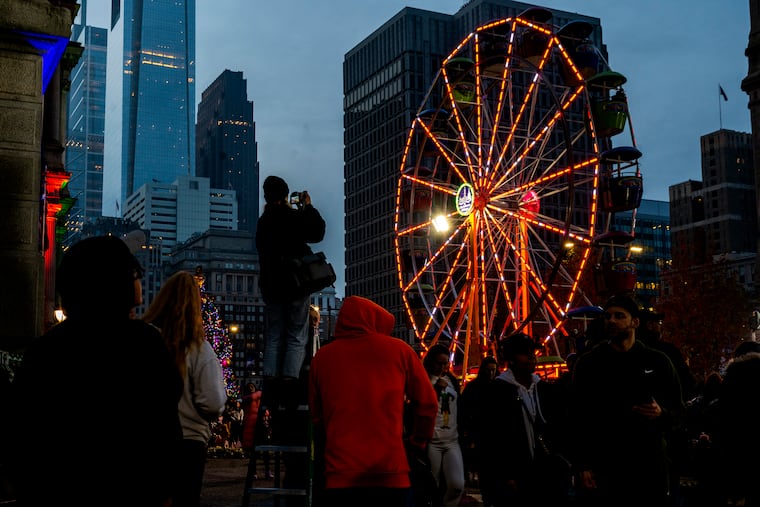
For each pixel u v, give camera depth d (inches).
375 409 251.1
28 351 166.2
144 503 160.2
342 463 247.0
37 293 460.4
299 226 388.8
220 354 2891.2
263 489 349.1
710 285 2940.5
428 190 1385.3
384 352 257.8
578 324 1402.6
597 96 1209.4
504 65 1305.4
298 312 382.9
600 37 5743.1
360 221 6747.1
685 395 393.4
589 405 288.2
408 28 6205.7
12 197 458.0
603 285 1141.7
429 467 421.1
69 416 158.7
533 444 381.4
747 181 7367.1
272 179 393.4
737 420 348.2
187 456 263.9
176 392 167.6
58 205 1119.0
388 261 6294.3
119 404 160.6
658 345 399.9
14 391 163.5
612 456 282.2
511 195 1210.0
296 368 380.5
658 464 281.7
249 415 764.0
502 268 1217.4
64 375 160.9
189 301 266.8
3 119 459.8
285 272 378.0
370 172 6619.1
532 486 378.9
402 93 6190.9
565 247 1039.0
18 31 458.6
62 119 1285.7
